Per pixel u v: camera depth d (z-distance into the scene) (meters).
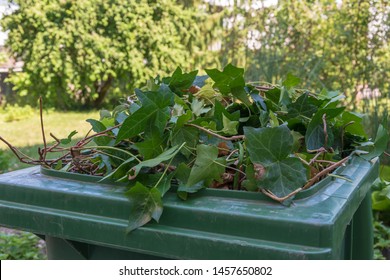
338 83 4.45
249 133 1.05
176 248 0.97
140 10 7.64
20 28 7.57
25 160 1.43
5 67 8.46
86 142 1.33
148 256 1.10
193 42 7.86
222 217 0.96
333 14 4.78
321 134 1.31
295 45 4.60
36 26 7.44
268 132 1.06
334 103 1.41
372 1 4.39
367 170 1.35
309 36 4.69
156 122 1.15
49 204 1.13
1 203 1.18
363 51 4.43
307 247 0.89
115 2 7.64
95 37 7.49
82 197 1.09
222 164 1.11
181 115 1.16
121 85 8.30
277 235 0.91
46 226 1.11
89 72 7.74
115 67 7.74
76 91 8.12
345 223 0.99
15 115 7.64
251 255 0.91
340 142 1.47
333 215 0.93
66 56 7.57
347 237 1.54
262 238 0.92
